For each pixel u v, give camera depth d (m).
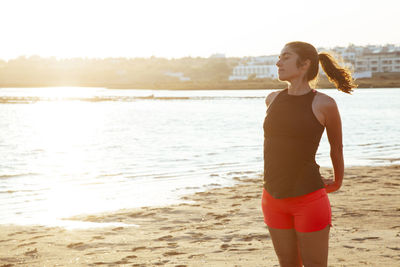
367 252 5.54
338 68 3.34
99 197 10.73
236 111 55.72
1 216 8.82
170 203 9.73
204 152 19.39
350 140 22.88
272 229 3.30
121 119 43.75
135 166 15.84
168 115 49.19
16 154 19.83
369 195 9.58
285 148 3.13
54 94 137.62
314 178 3.14
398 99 82.88
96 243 6.62
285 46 3.23
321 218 3.14
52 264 5.63
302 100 3.13
